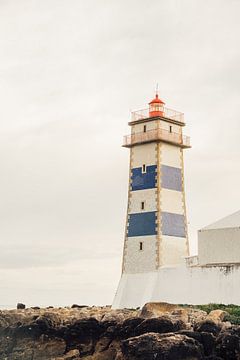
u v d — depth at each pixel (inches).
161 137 2426.2
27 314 2005.4
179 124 2517.2
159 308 1878.7
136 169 2472.9
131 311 2037.4
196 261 2167.8
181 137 2507.4
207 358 1582.2
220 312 1784.0
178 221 2426.2
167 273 2219.5
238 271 2004.2
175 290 2176.4
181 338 1577.3
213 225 2156.7
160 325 1679.4
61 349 1851.6
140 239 2388.0
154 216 2370.8
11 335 1919.3
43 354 1862.7
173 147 2485.2
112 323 1806.1
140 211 2416.3
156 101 2493.8
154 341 1583.4
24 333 1905.8
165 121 2460.6
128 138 2516.0
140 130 2487.7
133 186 2464.3
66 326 1872.5
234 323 1737.2
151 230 2363.4
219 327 1646.2
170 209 2409.0
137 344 1601.9
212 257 2113.7
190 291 2128.4
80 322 1847.9
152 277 2282.2
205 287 2086.6
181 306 2014.0
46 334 1882.4
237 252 2055.9
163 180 2412.6
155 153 2426.2
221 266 2054.6
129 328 1745.8
